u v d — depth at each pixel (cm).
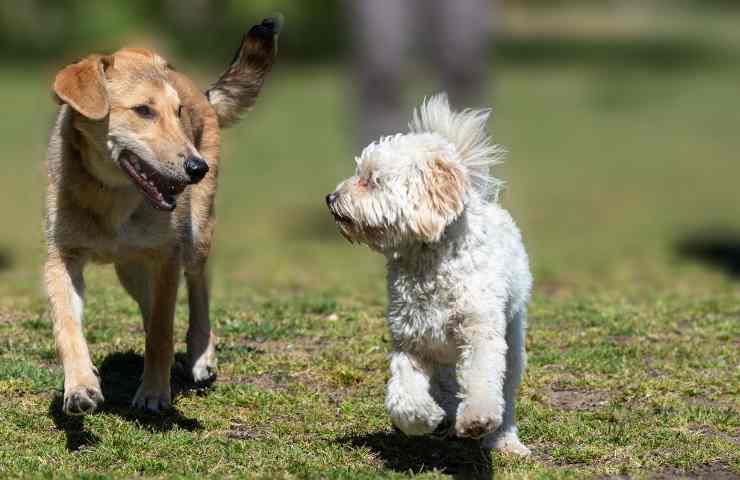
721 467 904
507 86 5906
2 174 3122
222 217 2656
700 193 3130
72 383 906
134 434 948
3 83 5356
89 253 1006
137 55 1009
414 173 838
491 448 934
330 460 902
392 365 860
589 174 3475
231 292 1573
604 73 6512
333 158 3691
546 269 1823
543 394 1093
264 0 5653
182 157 955
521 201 2936
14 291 1531
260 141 4100
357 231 864
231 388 1091
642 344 1266
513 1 11325
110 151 961
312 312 1418
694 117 4881
